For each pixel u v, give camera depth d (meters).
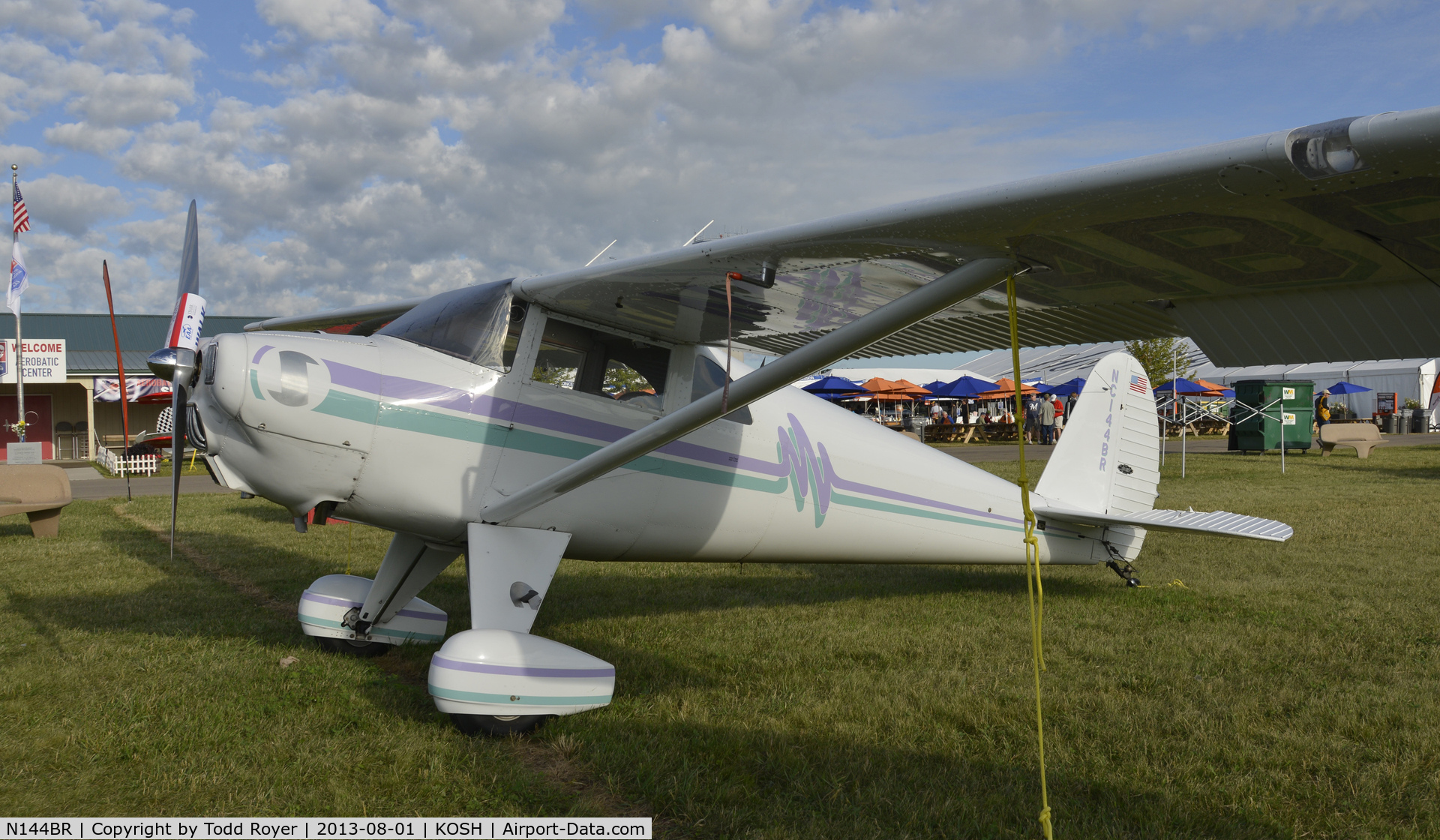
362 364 3.51
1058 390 24.62
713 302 3.55
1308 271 2.33
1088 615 4.98
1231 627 4.61
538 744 3.07
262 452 3.36
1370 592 5.40
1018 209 2.16
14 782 2.62
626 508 4.00
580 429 3.86
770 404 4.54
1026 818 2.44
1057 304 3.10
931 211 2.31
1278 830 2.38
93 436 23.81
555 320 3.84
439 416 3.56
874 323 2.79
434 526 3.66
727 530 4.38
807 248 2.74
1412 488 11.96
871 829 2.34
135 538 8.12
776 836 2.30
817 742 3.00
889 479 4.96
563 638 4.49
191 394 3.56
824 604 5.45
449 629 4.76
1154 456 6.06
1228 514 5.55
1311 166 1.70
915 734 3.09
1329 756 2.85
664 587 6.03
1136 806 2.51
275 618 4.88
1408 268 2.18
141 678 3.63
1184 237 2.21
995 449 22.91
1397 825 2.41
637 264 3.22
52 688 3.48
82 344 27.72
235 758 2.79
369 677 3.73
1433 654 4.02
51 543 7.83
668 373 4.14
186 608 5.10
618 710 3.34
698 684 3.69
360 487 3.50
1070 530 5.74
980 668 3.91
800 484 4.58
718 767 2.79
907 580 6.28
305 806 2.49
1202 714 3.24
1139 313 3.00
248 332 3.61
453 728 3.13
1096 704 3.37
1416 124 1.52
